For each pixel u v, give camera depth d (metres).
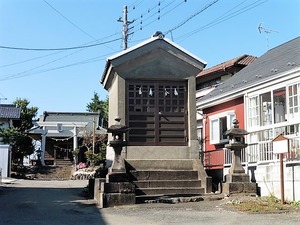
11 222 9.48
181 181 13.57
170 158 14.52
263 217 9.62
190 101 14.96
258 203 11.34
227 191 12.92
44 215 10.47
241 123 17.31
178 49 15.02
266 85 15.12
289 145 12.28
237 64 24.62
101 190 11.90
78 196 14.84
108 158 16.02
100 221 9.52
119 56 14.57
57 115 42.38
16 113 32.78
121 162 12.31
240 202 11.55
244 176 13.12
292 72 13.52
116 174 12.06
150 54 14.90
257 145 14.15
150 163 14.19
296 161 11.85
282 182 11.44
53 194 15.65
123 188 11.83
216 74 26.39
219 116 19.08
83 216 10.24
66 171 33.12
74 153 33.88
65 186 20.50
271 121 15.07
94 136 33.41
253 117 15.97
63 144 39.50
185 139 14.80
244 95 16.66
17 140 31.47
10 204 12.59
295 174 11.89
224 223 8.98
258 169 13.65
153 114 14.75
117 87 14.61
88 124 39.91
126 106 14.59
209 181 13.42
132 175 13.55
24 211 11.16
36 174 31.73
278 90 14.82
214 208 11.01
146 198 12.44
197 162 14.29
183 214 10.19
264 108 15.61
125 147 14.30
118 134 12.61
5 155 28.09
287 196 12.16
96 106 47.50
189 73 15.12
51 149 39.56
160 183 13.43
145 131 14.62
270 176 12.98
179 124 14.88
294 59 14.99
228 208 10.84
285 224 8.74
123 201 11.77
